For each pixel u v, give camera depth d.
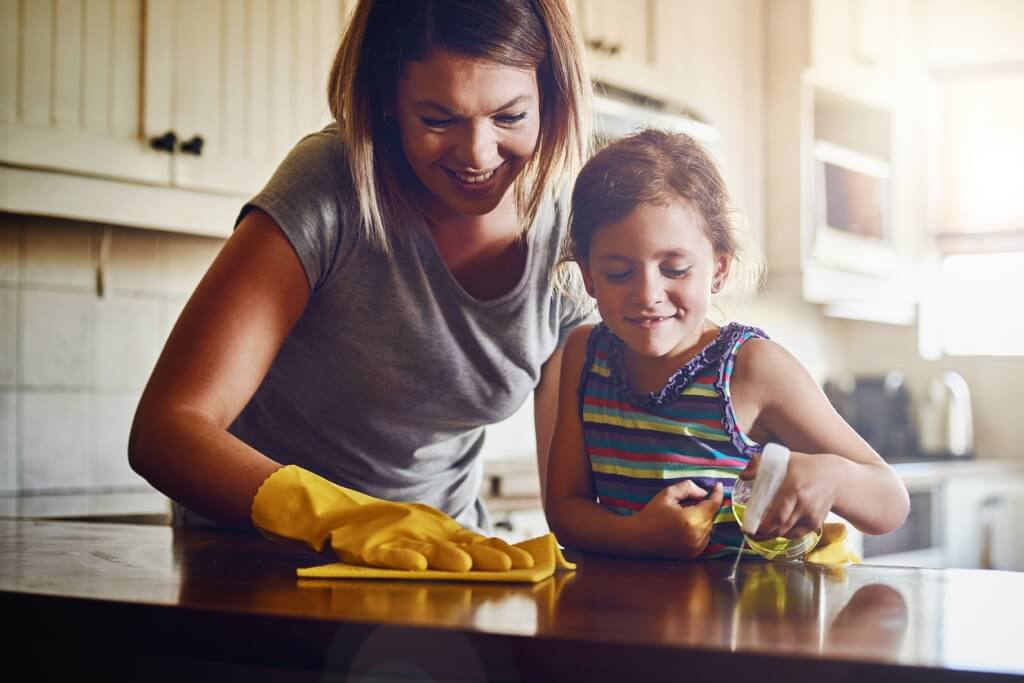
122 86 2.01
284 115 2.23
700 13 3.28
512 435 3.18
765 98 3.58
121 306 2.39
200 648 0.64
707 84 3.31
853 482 0.94
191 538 1.08
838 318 4.62
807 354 4.39
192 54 2.10
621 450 1.10
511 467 2.62
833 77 3.62
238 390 0.94
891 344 4.57
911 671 0.52
